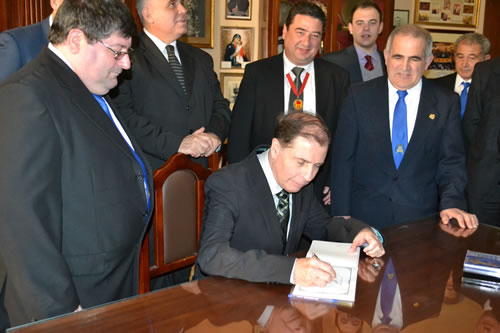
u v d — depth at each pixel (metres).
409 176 2.53
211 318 1.37
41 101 1.51
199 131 2.63
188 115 2.76
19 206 1.45
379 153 2.55
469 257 1.77
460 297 1.54
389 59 2.49
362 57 4.17
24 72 1.58
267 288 1.57
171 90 2.69
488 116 3.50
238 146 3.01
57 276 1.51
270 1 4.65
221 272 1.66
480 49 4.14
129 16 1.67
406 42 2.40
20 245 1.46
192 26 4.61
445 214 2.34
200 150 2.51
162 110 2.68
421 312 1.44
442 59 6.12
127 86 2.59
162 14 2.65
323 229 2.12
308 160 1.73
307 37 2.87
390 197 2.54
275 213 1.91
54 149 1.54
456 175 2.51
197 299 1.49
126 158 1.79
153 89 2.65
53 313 1.50
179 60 2.83
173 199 2.16
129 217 1.79
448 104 2.54
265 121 2.99
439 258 1.87
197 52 2.98
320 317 1.39
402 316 1.41
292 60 2.99
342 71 3.11
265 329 1.31
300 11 2.88
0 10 3.35
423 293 1.56
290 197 2.01
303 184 1.81
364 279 1.66
